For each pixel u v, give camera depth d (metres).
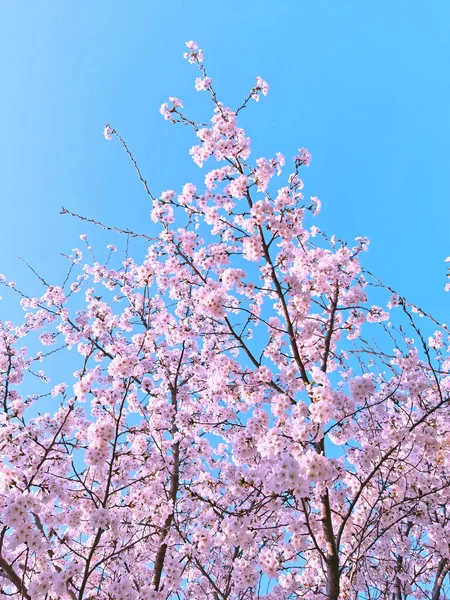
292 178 8.09
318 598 6.81
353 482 7.37
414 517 7.14
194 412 9.45
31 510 5.03
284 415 6.42
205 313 7.79
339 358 8.34
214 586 6.43
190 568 8.39
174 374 9.66
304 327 7.57
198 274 7.78
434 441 7.18
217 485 7.91
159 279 7.99
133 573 7.67
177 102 8.29
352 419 7.32
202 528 6.46
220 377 7.57
